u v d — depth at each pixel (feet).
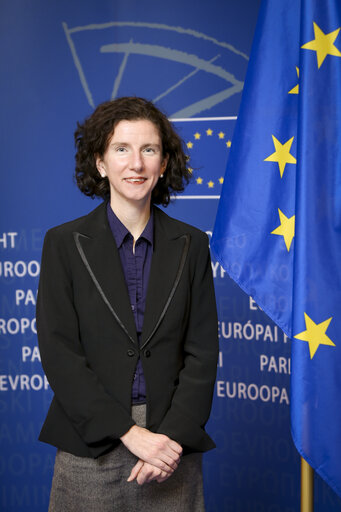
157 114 4.58
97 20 8.09
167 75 8.07
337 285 4.82
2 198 8.34
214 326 4.77
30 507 8.56
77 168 4.91
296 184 4.90
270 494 8.21
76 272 4.43
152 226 4.69
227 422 8.28
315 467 4.81
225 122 8.02
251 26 7.89
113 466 4.42
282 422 8.09
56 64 8.17
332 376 4.81
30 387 8.43
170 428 4.33
